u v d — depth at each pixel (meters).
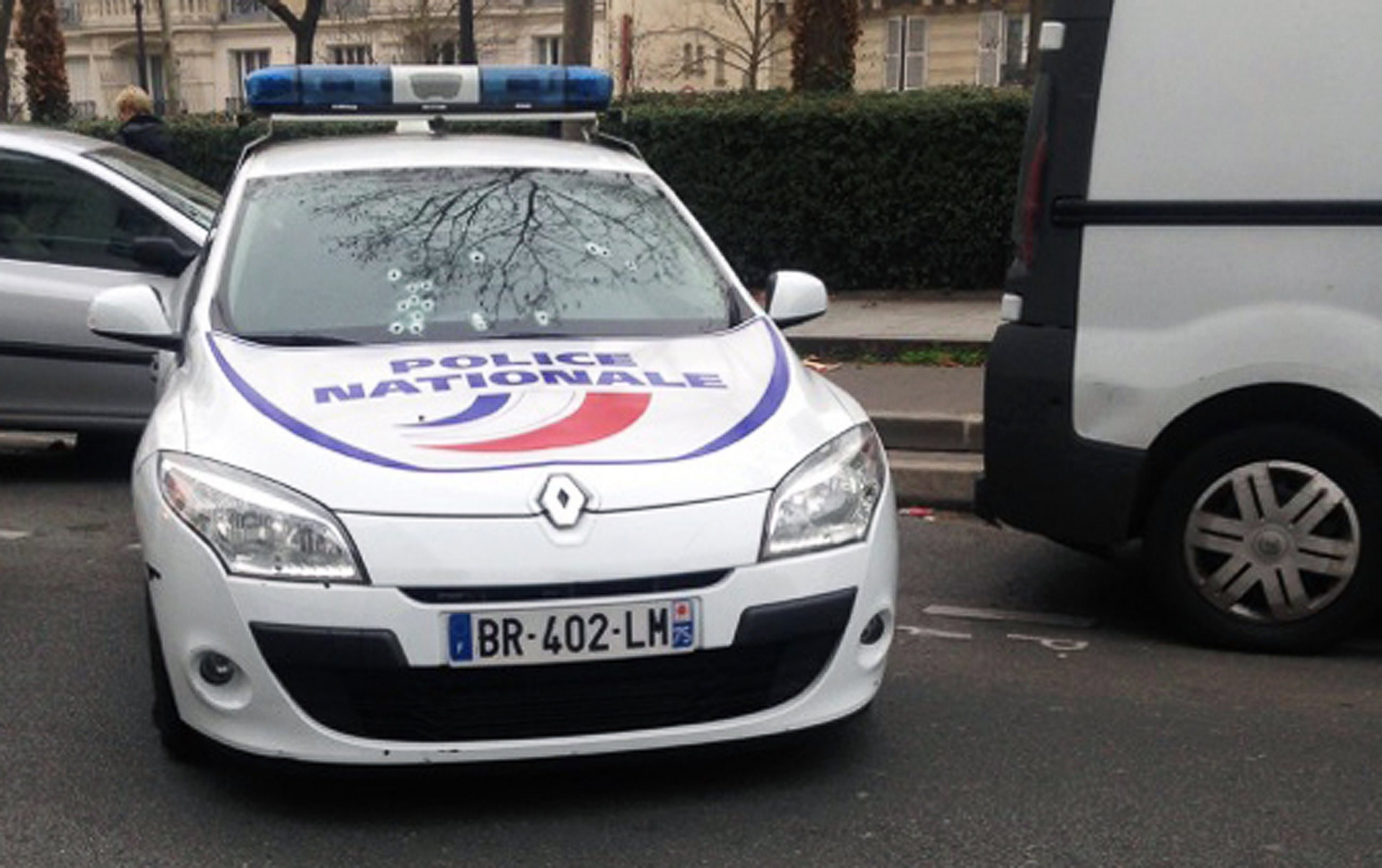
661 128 12.24
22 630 5.26
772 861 3.54
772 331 4.62
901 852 3.59
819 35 14.20
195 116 15.36
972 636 5.20
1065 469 5.00
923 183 11.78
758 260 12.29
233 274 4.59
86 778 4.00
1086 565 6.06
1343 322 4.71
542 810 3.80
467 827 3.71
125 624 5.32
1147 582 5.77
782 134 12.02
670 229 5.00
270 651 3.48
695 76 33.00
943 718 4.42
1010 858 3.56
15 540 6.49
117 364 7.16
